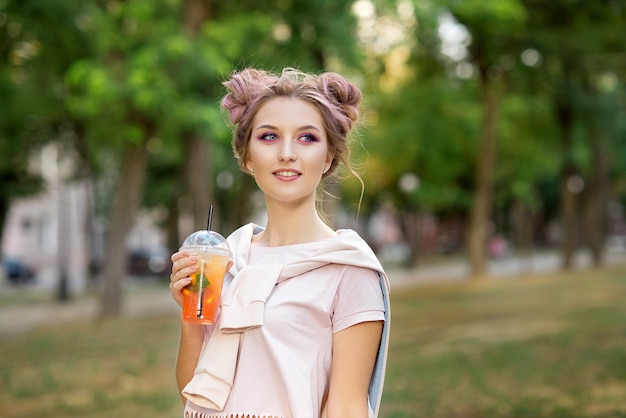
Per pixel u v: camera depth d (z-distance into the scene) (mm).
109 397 8039
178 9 15320
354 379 1935
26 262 34031
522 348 10547
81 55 14414
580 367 9039
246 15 14336
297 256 2053
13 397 8211
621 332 11617
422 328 13055
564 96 24484
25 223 38781
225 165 23969
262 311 1949
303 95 2070
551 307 15414
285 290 1979
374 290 1977
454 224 59031
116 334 13062
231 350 1963
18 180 24031
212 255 1961
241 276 2021
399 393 7941
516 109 26406
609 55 21812
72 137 20359
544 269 32844
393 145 24984
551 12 21500
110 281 16719
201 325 2115
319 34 14703
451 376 8750
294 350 1938
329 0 14500
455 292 19672
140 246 44031
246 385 1939
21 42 14109
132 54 13906
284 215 2125
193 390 1956
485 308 15711
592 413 6867
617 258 39281
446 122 24625
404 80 24375
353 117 2170
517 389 7984
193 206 15805
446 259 46156
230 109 2168
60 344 12055
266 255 2090
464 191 31188
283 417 1916
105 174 28375
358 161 2404
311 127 2061
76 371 9633
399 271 34875
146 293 25938
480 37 21562
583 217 46219
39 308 20953
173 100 13641
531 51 22422
